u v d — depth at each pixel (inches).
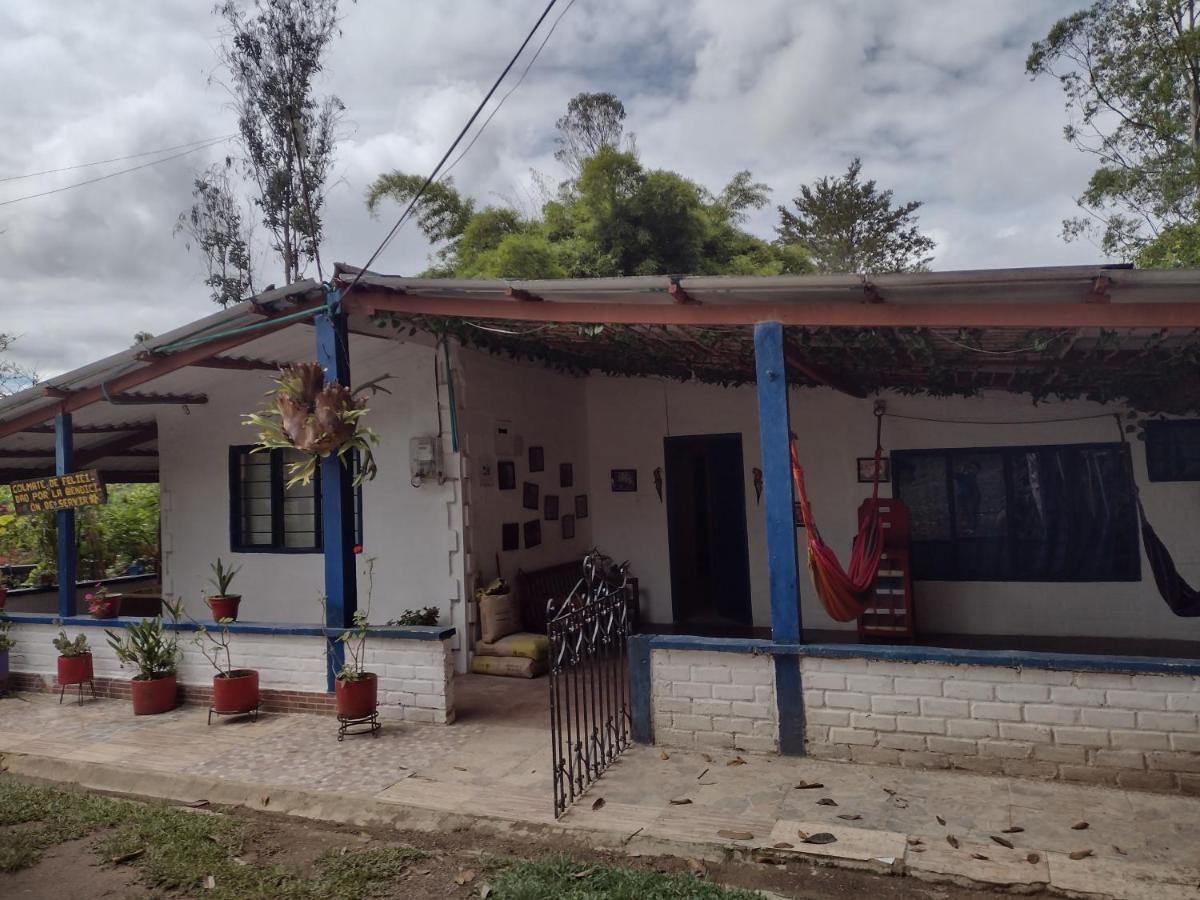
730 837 164.2
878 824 166.6
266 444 259.0
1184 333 219.9
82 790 214.8
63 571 315.3
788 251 781.3
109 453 408.8
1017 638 330.6
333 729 247.1
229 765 220.5
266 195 781.9
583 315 232.1
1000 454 340.5
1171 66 689.0
